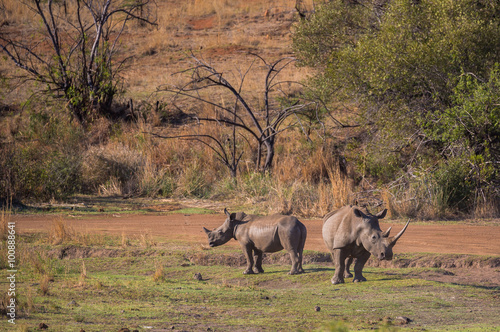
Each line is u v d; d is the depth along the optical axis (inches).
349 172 795.4
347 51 755.4
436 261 406.6
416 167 690.2
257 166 818.2
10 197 675.4
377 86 692.7
